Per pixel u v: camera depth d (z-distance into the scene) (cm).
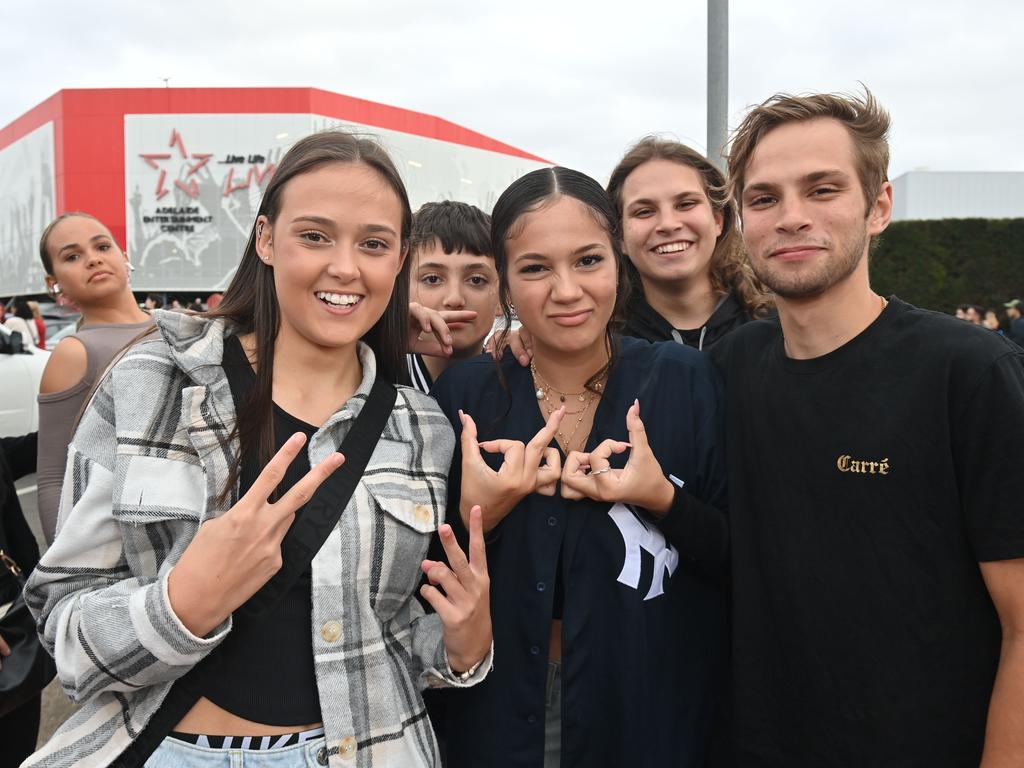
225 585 112
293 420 137
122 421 124
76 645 113
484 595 138
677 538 158
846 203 142
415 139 2842
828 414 145
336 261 131
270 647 125
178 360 128
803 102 145
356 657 128
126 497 120
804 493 147
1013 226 1563
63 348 262
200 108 2620
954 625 136
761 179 146
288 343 141
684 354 177
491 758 156
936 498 136
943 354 136
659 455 167
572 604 156
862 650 140
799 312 149
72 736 119
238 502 119
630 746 153
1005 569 130
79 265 290
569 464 156
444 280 260
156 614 110
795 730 148
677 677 161
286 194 132
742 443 162
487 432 171
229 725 122
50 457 254
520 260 158
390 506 134
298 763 122
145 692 121
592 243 156
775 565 150
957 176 3653
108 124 2633
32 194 2912
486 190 3159
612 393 170
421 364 257
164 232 2653
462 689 161
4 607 196
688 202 256
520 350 179
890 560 138
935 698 136
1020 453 126
